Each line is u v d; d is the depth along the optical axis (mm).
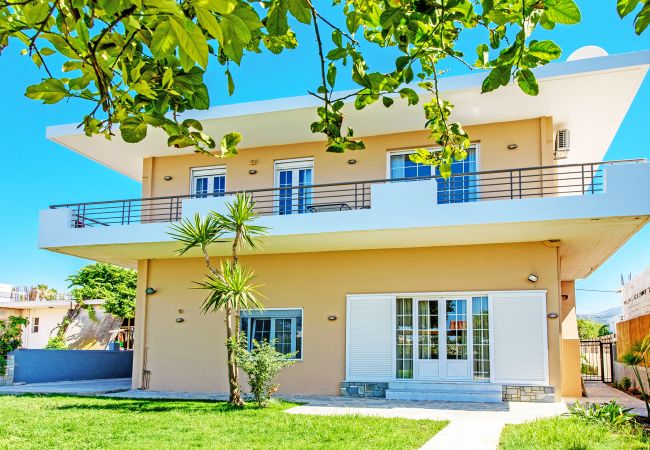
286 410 10805
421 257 13656
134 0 1916
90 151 15906
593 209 10914
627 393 15047
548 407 11414
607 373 20859
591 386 17812
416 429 8625
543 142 13180
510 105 12648
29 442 7574
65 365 18281
